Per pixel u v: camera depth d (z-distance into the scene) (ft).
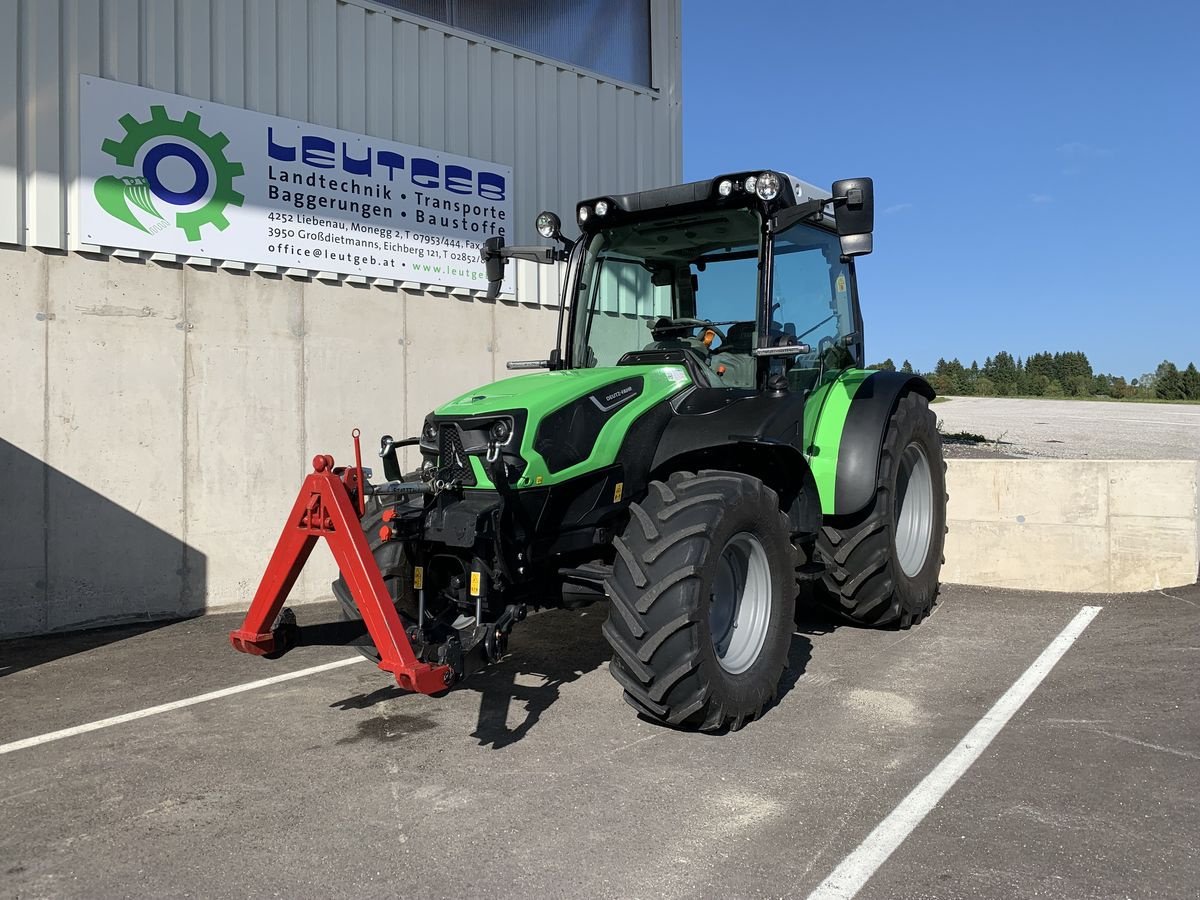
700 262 15.11
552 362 15.56
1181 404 117.39
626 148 29.09
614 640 11.28
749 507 11.98
